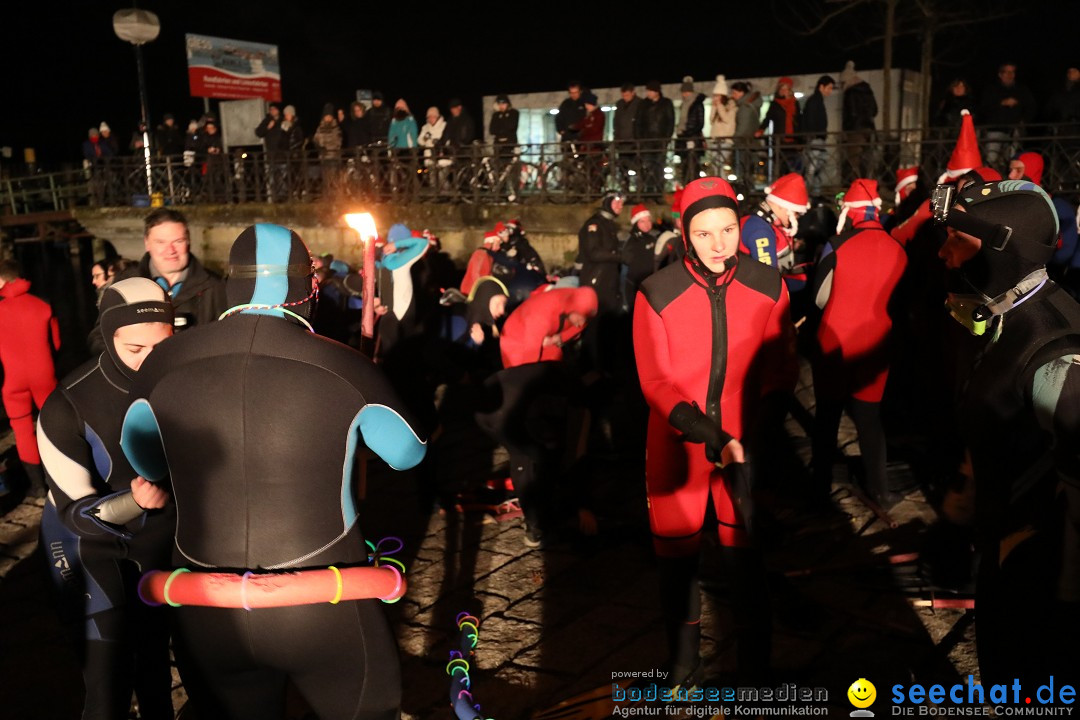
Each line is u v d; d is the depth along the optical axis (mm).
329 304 8039
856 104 10938
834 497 4930
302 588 1869
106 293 2387
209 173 15016
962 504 2488
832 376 4527
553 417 4484
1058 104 10227
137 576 2553
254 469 1902
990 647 2121
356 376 1977
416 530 4828
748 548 2775
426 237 5512
